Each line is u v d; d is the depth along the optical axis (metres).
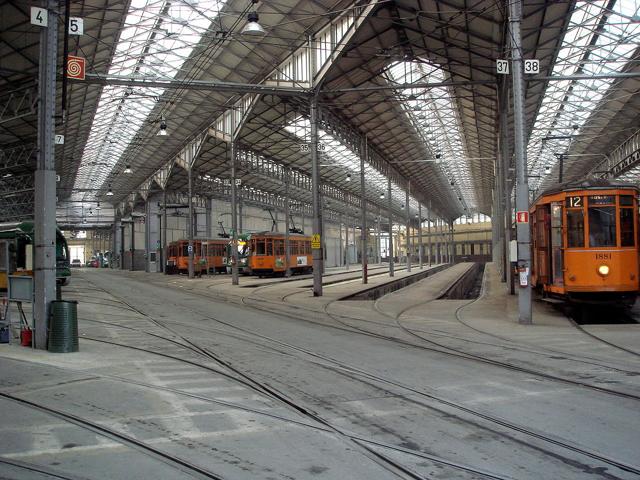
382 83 28.69
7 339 11.70
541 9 18.81
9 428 5.91
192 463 4.84
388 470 4.66
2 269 22.05
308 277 45.53
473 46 22.81
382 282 37.59
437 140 42.81
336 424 6.02
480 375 8.55
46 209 10.91
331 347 11.40
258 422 6.11
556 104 32.78
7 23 19.47
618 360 9.70
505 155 25.16
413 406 6.75
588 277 15.30
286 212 45.69
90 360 9.79
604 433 5.65
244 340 12.39
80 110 31.02
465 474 4.56
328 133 31.50
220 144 39.16
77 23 11.55
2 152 34.28
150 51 25.72
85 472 4.65
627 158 39.28
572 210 15.61
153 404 6.86
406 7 20.58
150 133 39.62
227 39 21.52
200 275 48.72
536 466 4.75
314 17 22.11
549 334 12.91
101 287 34.31
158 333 13.51
